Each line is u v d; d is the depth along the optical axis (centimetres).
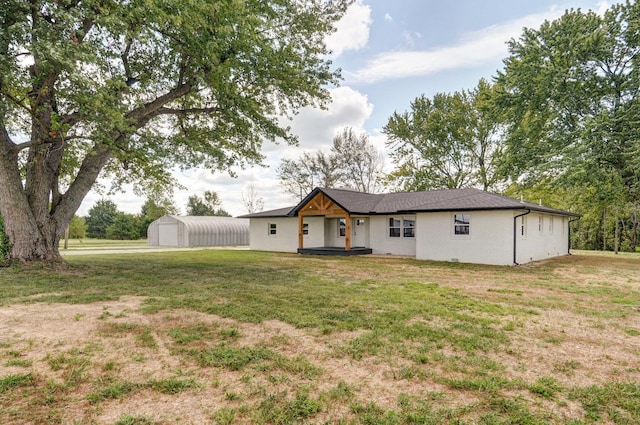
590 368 371
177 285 834
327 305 629
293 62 1149
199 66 984
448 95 2972
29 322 509
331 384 327
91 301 648
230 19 890
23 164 1177
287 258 1633
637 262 1519
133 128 889
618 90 1812
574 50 1820
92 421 262
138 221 5031
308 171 3800
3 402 286
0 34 679
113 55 854
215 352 398
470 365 372
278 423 263
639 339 465
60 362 366
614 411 286
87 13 761
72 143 1032
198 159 1142
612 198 1908
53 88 836
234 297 696
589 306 651
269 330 485
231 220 3406
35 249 1029
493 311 605
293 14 1209
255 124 1238
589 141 1700
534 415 278
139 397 299
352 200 1919
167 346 419
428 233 1567
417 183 3103
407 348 419
